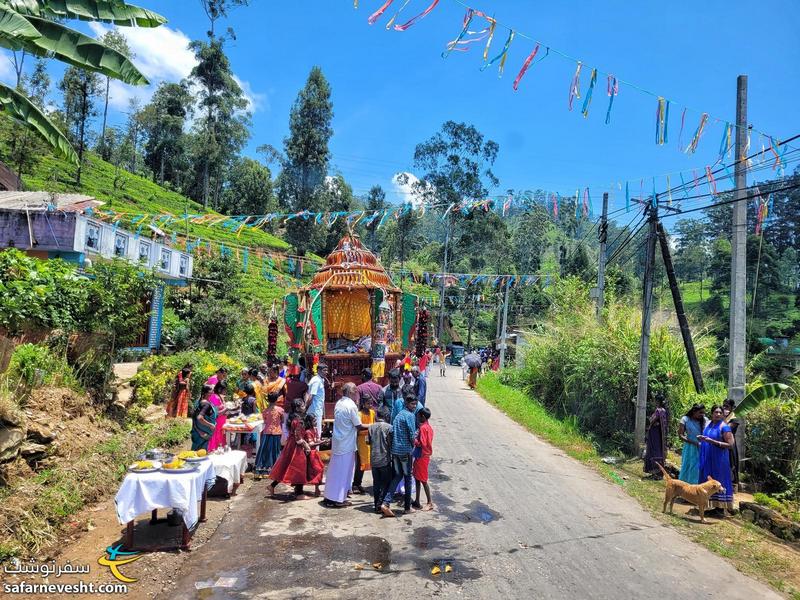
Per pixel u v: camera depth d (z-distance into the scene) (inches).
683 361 534.6
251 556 235.0
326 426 462.0
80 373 402.0
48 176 1844.2
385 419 372.5
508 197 585.6
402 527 275.6
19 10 271.4
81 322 418.0
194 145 2699.3
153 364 550.9
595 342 579.8
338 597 199.3
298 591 203.6
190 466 253.0
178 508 236.5
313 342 462.6
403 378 469.4
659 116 321.1
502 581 216.4
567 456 475.5
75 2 299.7
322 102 2444.6
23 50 283.4
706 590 219.6
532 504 321.7
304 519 285.3
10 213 698.8
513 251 2333.9
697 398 500.4
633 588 216.4
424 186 1909.4
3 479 266.7
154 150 3061.0
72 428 343.9
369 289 474.0
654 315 595.5
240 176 2807.6
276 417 370.0
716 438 335.3
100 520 270.4
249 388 427.8
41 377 344.2
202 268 1093.1
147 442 386.6
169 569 220.4
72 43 290.8
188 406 541.3
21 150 1663.4
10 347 303.3
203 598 196.4
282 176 2603.3
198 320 911.0
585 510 317.1
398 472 295.1
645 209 485.1
